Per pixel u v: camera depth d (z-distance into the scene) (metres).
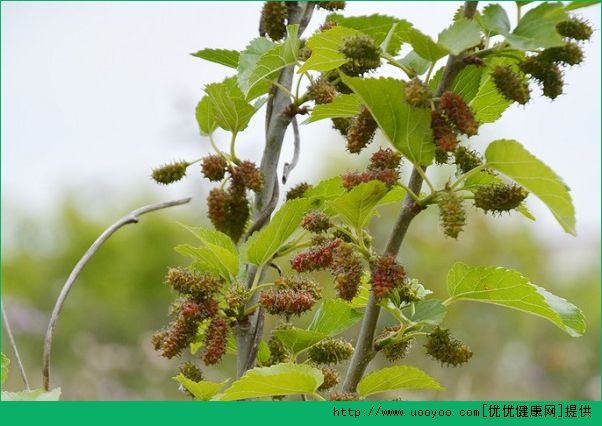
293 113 4.50
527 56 3.66
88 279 16.47
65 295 4.31
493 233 15.13
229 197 4.47
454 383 11.93
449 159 4.02
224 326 4.04
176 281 4.04
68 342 15.12
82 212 17.66
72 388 13.57
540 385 14.65
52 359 14.80
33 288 16.75
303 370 3.77
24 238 17.62
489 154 3.38
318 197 4.38
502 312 14.20
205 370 11.35
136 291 16.17
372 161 3.77
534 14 3.41
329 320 4.35
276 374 3.68
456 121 3.41
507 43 3.56
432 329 3.86
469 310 14.06
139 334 15.38
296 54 4.30
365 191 3.56
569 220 3.21
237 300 4.12
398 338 3.81
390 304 3.77
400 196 4.47
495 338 14.02
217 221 4.47
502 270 3.82
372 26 4.58
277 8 4.60
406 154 3.56
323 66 3.92
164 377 13.46
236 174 4.49
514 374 14.37
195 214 16.62
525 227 16.00
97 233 16.94
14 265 17.05
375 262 3.62
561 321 3.83
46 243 17.59
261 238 4.15
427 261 13.92
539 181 3.27
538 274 16.19
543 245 16.84
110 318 15.56
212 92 4.30
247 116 4.41
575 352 15.34
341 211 3.67
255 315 4.29
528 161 3.25
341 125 4.49
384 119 3.50
